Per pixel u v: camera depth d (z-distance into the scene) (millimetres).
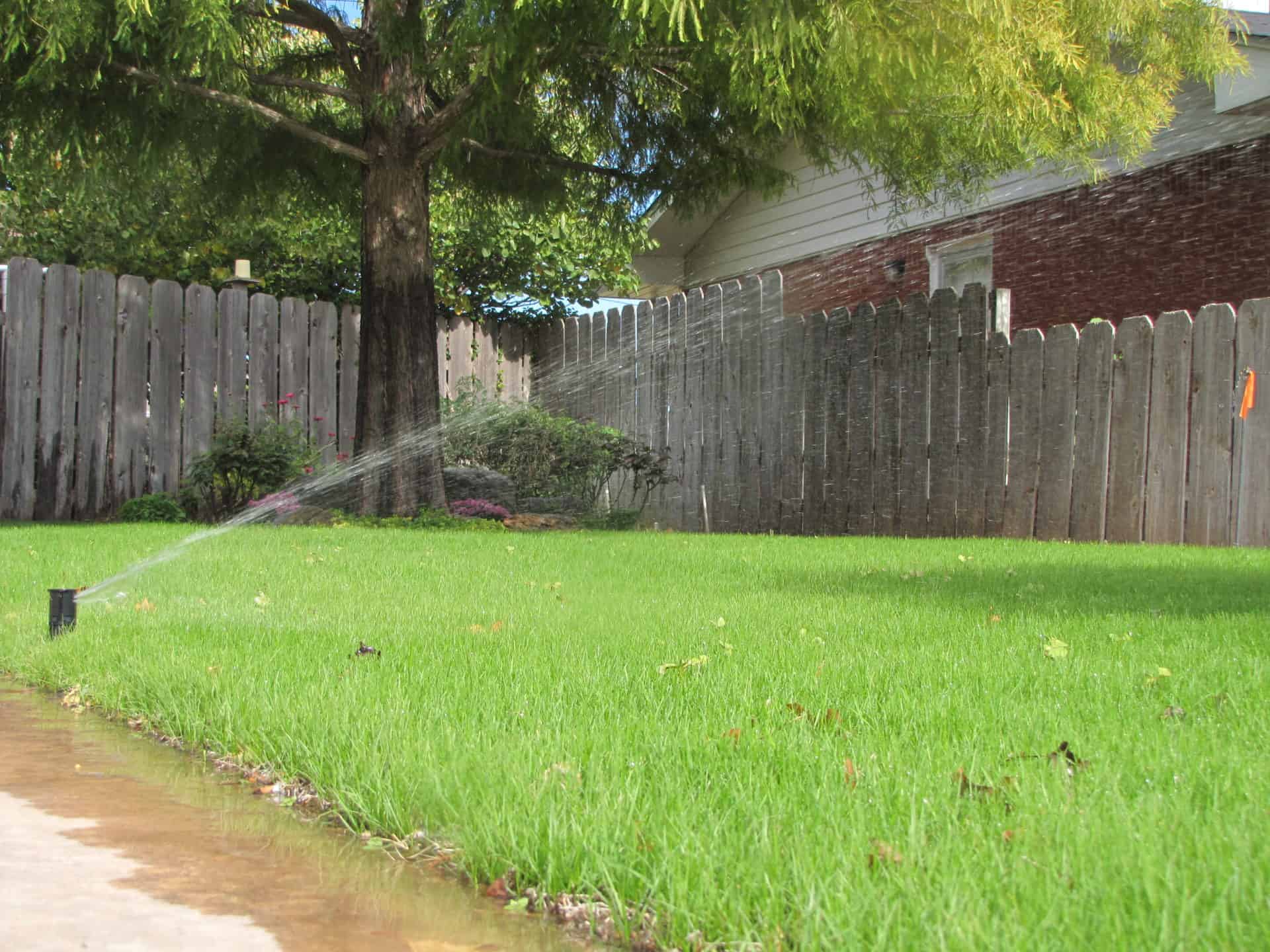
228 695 2885
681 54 9367
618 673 3131
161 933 1625
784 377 11539
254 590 5148
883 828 1801
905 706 2676
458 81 10992
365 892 1809
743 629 4016
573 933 1649
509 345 15039
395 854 1998
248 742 2604
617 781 2041
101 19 8305
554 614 4457
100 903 1739
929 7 8242
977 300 9609
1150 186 10344
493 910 1736
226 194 11734
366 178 10547
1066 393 8953
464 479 11992
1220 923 1442
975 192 11133
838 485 10969
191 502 11758
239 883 1846
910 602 4773
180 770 2547
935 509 10023
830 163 11016
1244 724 2527
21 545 7098
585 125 11117
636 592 5188
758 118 9844
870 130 9836
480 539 8094
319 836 2096
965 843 1742
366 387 10586
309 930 1652
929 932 1417
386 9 9234
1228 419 7867
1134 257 10492
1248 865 1614
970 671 3154
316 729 2529
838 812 1874
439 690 2881
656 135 11156
